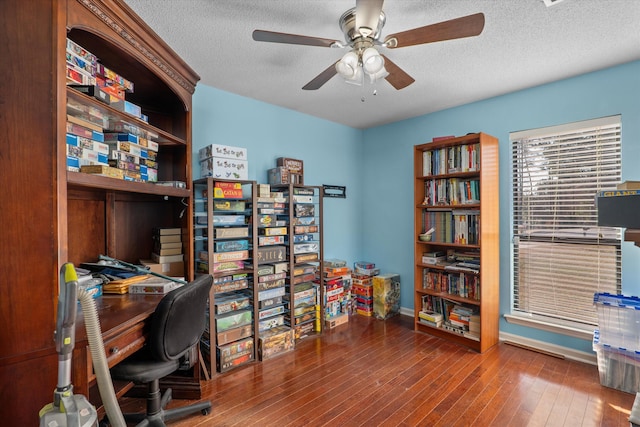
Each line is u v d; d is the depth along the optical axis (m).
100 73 1.46
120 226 2.01
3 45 1.01
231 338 2.31
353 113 3.32
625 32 1.77
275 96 2.81
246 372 2.25
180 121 2.13
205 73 2.33
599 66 2.22
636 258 2.16
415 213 3.06
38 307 1.03
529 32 1.77
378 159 3.80
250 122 2.86
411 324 3.23
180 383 1.95
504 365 2.33
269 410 1.82
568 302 2.48
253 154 2.89
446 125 3.16
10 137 1.01
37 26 1.05
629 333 1.99
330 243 3.62
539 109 2.57
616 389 1.99
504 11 1.58
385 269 3.74
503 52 2.01
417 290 3.05
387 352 2.57
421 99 2.88
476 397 1.93
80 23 1.21
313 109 3.18
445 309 2.96
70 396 0.89
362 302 3.55
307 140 3.36
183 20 1.66
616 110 2.21
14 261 1.01
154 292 1.63
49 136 1.05
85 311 1.00
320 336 2.91
